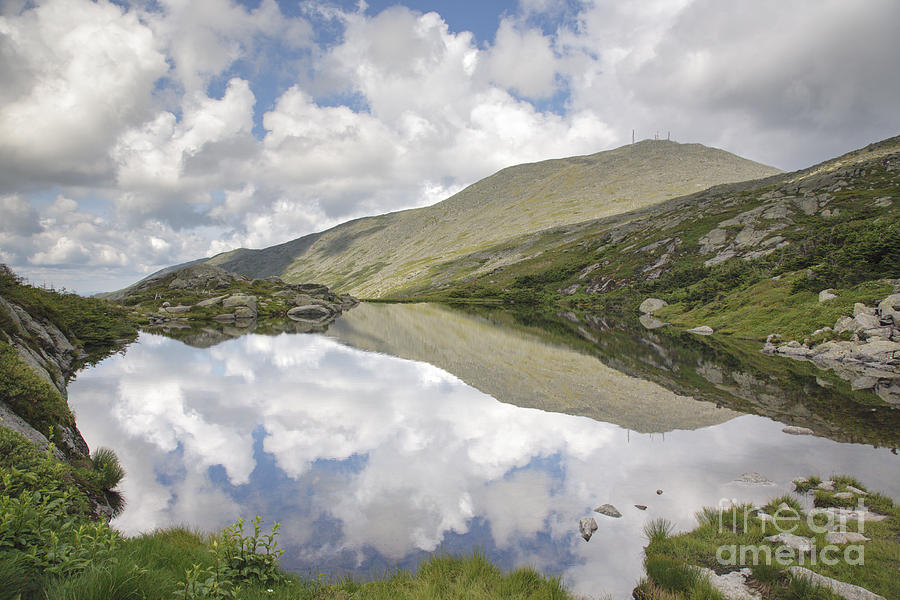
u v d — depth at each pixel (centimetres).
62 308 5128
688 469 1819
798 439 2147
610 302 11556
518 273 18300
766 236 10906
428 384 3372
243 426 2414
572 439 2208
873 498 1442
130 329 6450
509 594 927
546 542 1297
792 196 13050
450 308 12912
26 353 2256
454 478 1772
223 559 810
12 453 1016
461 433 2306
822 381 3362
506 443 2159
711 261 11131
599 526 1384
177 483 1712
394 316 10094
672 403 2831
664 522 1392
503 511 1500
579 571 1145
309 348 5162
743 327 5888
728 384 3319
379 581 999
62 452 1535
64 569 584
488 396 3025
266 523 1417
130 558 710
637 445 2112
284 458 1980
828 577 998
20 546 635
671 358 4431
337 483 1728
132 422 2430
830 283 5503
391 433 2314
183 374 3672
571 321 8575
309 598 807
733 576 1038
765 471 1773
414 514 1484
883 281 4797
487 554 1236
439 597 888
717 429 2322
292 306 10606
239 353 4778
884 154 13988
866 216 9750
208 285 11200
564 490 1656
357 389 3219
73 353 4028
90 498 1350
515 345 5375
